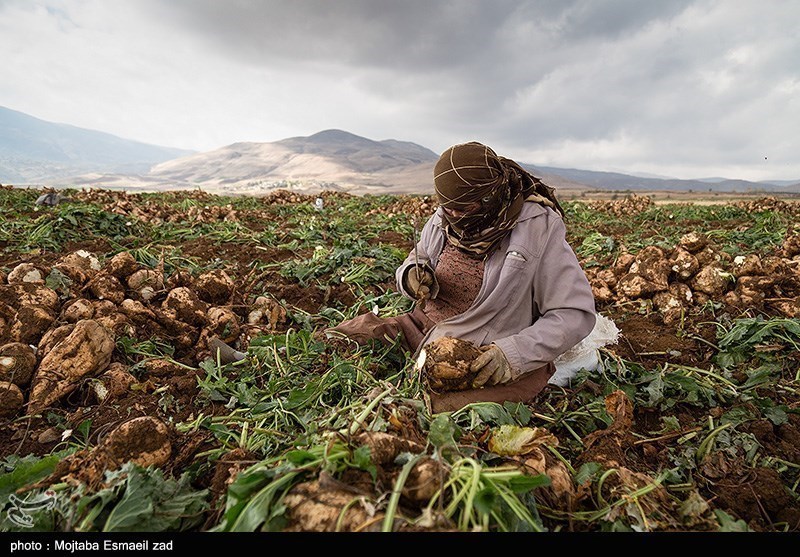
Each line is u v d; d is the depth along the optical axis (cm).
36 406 253
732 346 335
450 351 222
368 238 763
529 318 246
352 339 301
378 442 154
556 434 243
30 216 744
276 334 350
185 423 239
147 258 483
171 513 157
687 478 219
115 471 166
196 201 1250
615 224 1048
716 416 267
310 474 148
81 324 269
